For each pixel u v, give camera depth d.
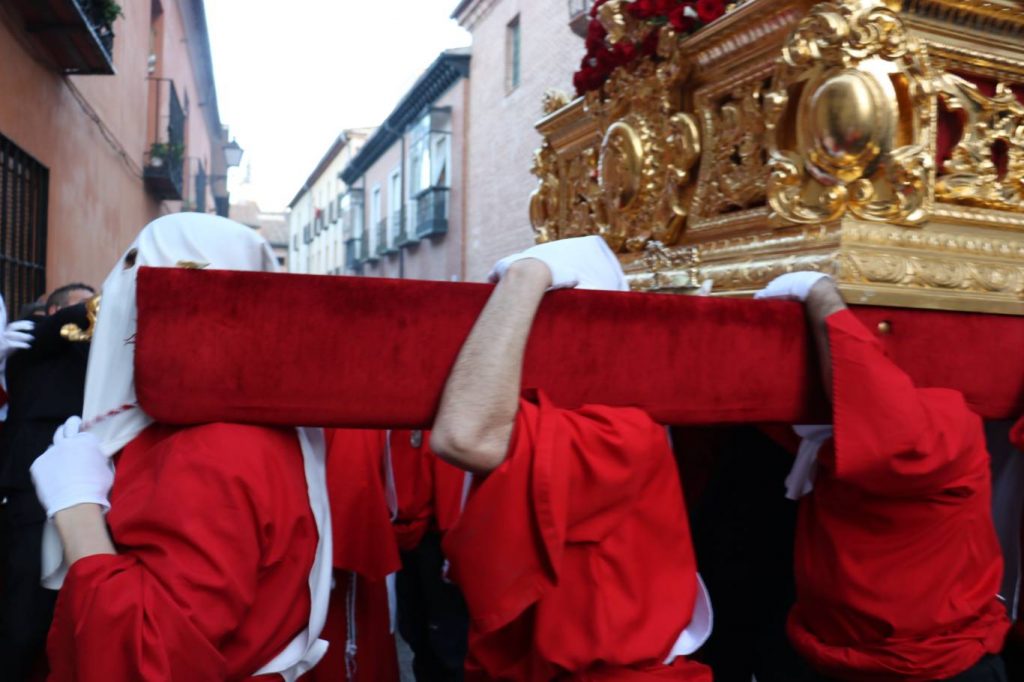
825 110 1.67
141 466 1.29
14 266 6.08
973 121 1.90
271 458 1.26
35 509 1.72
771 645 2.01
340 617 2.04
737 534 2.04
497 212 13.98
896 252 1.70
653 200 2.31
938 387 1.69
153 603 1.12
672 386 1.45
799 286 1.56
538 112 11.95
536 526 1.29
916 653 1.49
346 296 1.26
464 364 1.29
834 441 1.44
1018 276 1.82
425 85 17.64
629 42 2.36
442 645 2.55
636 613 1.33
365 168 27.62
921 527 1.51
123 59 10.11
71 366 1.93
